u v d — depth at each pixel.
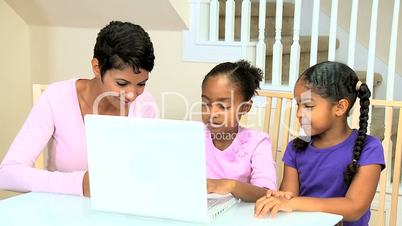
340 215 1.37
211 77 1.63
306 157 1.66
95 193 1.33
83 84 1.69
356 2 2.60
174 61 2.99
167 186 1.25
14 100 3.28
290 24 3.56
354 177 1.55
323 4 3.75
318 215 1.33
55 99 1.68
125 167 1.28
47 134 1.68
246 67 1.70
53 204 1.39
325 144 1.63
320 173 1.62
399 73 3.41
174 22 2.90
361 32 3.53
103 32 1.49
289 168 1.71
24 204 1.39
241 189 1.41
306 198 1.40
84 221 1.27
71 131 1.68
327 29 3.75
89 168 1.32
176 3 2.81
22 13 3.22
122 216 1.31
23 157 1.59
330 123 1.58
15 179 1.53
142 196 1.28
